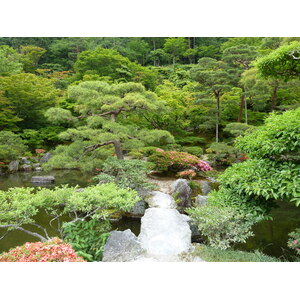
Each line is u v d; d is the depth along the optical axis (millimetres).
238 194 3662
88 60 17984
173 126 14398
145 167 6844
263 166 3283
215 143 11961
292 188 2695
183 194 6152
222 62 14875
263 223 5031
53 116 6797
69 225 3693
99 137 6562
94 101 6715
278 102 16156
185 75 20266
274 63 4926
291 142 2799
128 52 24500
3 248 3998
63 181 8781
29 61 19078
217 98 14219
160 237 3727
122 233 3586
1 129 12852
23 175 9766
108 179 6250
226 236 3666
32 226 4918
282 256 3645
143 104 6684
